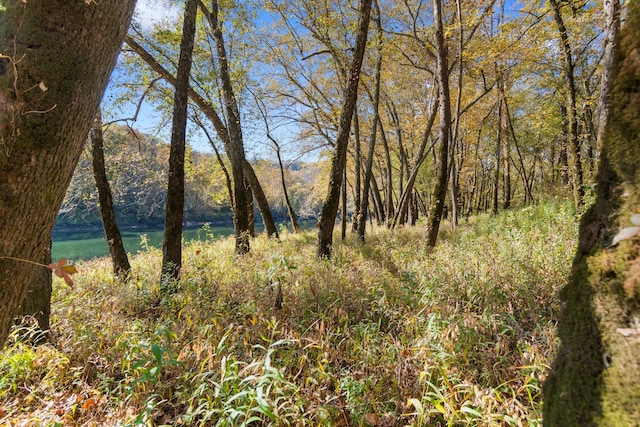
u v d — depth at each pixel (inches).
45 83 56.9
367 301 182.4
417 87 685.3
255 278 224.1
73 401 114.1
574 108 371.2
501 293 178.4
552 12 335.3
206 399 109.3
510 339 142.9
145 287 234.8
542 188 778.8
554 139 728.3
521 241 270.5
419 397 109.9
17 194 57.5
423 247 307.6
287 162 738.8
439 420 103.3
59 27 57.1
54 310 186.7
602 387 40.3
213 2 374.3
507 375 116.0
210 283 230.4
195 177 574.6
